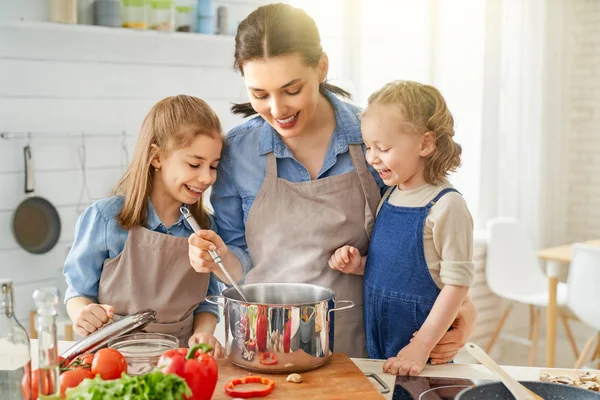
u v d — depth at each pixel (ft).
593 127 16.12
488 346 13.94
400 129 5.08
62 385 3.66
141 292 5.52
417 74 13.23
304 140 5.60
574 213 16.47
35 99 9.83
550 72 15.48
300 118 5.12
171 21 10.30
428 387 4.42
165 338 4.32
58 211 10.18
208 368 3.73
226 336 4.58
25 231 9.89
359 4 12.37
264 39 4.80
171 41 10.84
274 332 4.36
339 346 5.63
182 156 5.30
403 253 5.26
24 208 9.86
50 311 3.38
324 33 12.10
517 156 15.31
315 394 4.11
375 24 12.60
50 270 10.21
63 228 10.25
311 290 4.78
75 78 10.11
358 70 12.46
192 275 5.62
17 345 3.76
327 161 5.58
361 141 5.59
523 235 14.02
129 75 10.54
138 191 5.45
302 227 5.52
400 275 5.28
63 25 9.46
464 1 13.74
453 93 13.88
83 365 4.04
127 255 5.48
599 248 11.02
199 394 3.67
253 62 4.88
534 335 13.53
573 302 11.52
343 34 12.31
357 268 5.55
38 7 9.70
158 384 3.24
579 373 4.66
